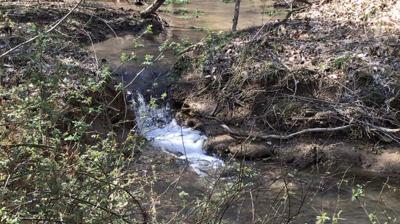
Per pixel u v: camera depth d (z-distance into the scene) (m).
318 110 8.61
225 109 9.15
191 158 8.05
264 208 5.91
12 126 3.71
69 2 14.33
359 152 8.06
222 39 8.90
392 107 8.48
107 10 14.14
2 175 3.50
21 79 4.31
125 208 3.97
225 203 4.41
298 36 10.70
